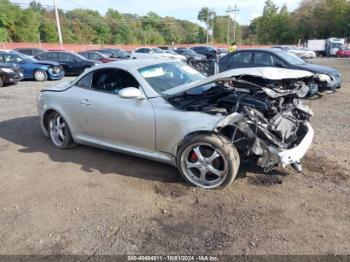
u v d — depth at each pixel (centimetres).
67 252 290
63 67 1745
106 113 455
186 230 316
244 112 372
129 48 6300
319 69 927
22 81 1547
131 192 392
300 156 383
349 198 364
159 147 418
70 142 536
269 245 289
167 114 397
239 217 334
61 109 520
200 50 3306
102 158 498
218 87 419
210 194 380
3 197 392
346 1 6888
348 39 6575
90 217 344
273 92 381
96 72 489
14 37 6944
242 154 395
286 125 400
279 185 396
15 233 321
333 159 474
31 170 465
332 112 784
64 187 411
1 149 552
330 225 316
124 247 294
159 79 449
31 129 669
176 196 379
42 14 8425
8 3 6838
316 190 383
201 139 375
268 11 9600
